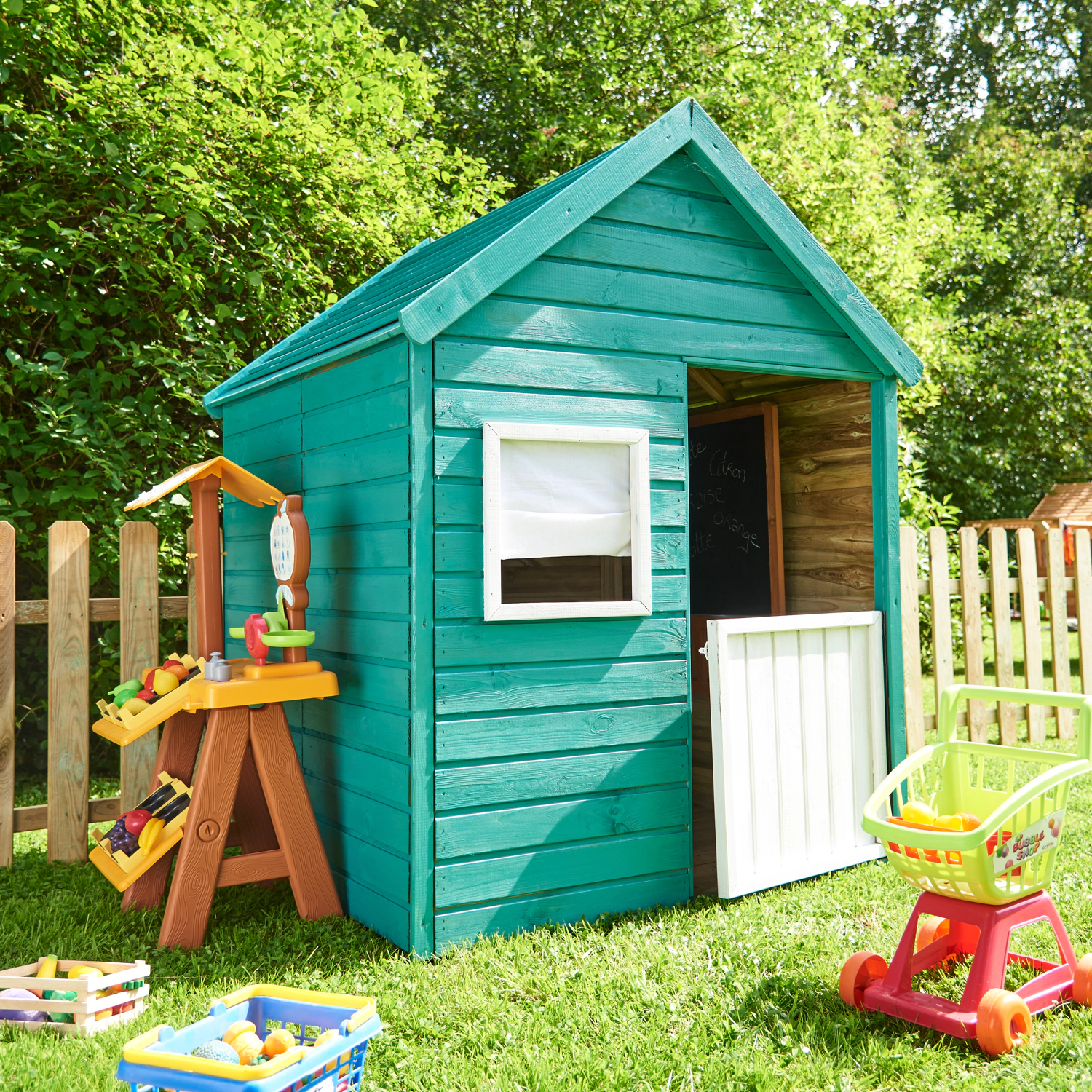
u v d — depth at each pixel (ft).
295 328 26.45
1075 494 69.72
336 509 14.92
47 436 23.35
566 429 13.62
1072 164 77.97
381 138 29.78
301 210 26.81
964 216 50.06
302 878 13.92
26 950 13.03
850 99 61.11
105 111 23.50
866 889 14.78
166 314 25.49
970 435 62.59
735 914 13.78
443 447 12.80
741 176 15.25
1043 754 11.59
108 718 15.28
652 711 14.42
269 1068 7.79
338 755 14.89
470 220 31.68
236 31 27.50
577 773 13.69
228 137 25.79
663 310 14.79
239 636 16.60
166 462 24.91
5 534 17.46
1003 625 26.07
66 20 24.94
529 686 13.33
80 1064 9.69
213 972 12.12
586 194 13.78
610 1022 10.45
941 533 24.93
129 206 24.34
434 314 12.51
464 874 12.75
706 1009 10.71
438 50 52.65
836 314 16.57
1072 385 63.82
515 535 13.38
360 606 14.08
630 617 14.20
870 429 17.67
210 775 13.48
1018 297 70.95
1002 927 10.37
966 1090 9.14
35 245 23.81
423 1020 10.49
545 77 48.85
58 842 17.66
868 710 16.60
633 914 13.92
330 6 33.65
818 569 19.02
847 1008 10.87
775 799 15.11
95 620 18.60
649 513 14.37
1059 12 88.48
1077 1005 10.77
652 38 51.01
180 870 13.21
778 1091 9.12
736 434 20.93
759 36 54.19
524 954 12.25
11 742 17.43
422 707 12.53
